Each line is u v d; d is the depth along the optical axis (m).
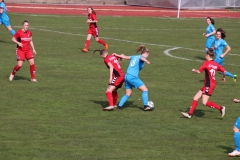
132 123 25.39
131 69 27.69
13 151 20.66
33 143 21.77
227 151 21.33
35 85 34.16
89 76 37.94
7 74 37.66
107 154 20.52
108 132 23.67
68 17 80.88
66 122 25.27
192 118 26.86
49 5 103.88
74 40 57.25
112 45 54.69
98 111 27.69
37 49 49.88
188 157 20.44
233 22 84.12
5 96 30.67
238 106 29.95
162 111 28.16
